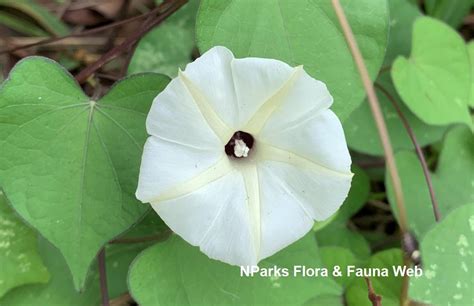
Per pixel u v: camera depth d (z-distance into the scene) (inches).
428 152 6.7
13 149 4.7
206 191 4.6
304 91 4.4
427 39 6.0
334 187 4.6
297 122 4.5
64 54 6.8
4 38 6.7
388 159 5.1
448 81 5.9
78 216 4.8
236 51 4.8
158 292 5.0
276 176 4.7
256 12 4.9
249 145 4.9
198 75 4.3
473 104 6.1
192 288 5.1
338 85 5.0
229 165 4.8
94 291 5.6
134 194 4.9
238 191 4.7
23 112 4.7
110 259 5.7
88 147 4.8
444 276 5.2
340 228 6.3
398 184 5.2
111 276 5.7
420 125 6.2
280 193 4.7
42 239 5.5
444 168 6.1
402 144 6.2
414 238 5.3
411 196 5.9
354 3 5.0
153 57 6.2
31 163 4.7
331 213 4.7
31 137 4.7
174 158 4.4
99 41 7.0
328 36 4.9
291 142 4.6
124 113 4.9
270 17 4.9
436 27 6.1
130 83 4.8
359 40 5.0
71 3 7.2
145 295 5.0
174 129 4.4
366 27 5.0
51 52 6.9
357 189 6.3
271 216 4.7
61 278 5.5
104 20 7.2
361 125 6.1
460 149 6.1
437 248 5.2
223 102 4.5
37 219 4.8
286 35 4.9
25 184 4.7
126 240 5.5
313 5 4.9
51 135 4.8
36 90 4.7
